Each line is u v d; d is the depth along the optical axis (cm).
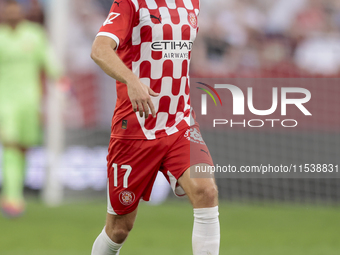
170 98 1032
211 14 3369
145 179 1049
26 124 2345
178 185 1039
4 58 2323
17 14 2338
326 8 3547
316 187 2847
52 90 2711
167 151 1031
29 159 2927
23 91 2338
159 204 2759
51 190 2758
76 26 3344
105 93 3050
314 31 3478
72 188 2855
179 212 2483
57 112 2734
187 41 1039
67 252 1598
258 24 3431
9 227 2067
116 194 1067
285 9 3500
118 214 1078
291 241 1800
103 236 1119
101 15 3453
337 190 2827
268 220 2242
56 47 2814
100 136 2938
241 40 3356
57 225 2114
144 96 871
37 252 1595
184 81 1049
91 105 3014
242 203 2819
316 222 2203
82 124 2952
